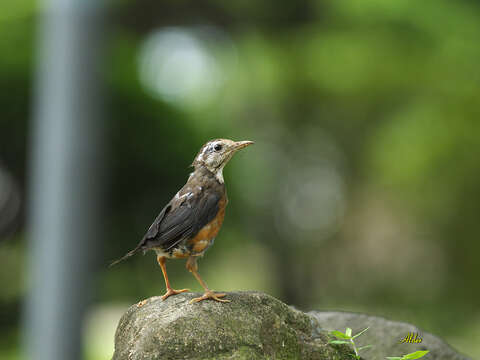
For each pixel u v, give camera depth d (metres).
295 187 26.03
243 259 25.30
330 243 25.73
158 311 4.60
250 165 23.75
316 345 4.73
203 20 23.45
